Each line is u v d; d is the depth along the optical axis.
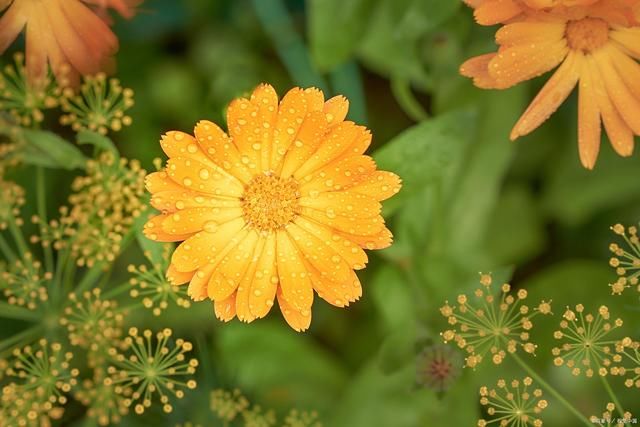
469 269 0.53
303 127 0.46
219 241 0.46
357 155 0.46
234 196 0.46
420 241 0.52
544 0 0.46
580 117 0.47
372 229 0.46
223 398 0.51
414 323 0.50
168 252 0.47
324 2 0.52
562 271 0.53
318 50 0.52
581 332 0.47
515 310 0.53
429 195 0.52
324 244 0.46
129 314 0.52
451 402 0.51
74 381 0.47
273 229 0.46
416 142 0.48
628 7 0.46
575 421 0.53
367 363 0.53
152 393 0.50
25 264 0.49
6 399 0.47
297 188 0.46
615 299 0.52
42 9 0.48
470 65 0.47
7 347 0.50
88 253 0.48
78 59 0.48
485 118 0.53
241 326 0.53
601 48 0.47
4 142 0.49
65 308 0.48
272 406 0.53
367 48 0.53
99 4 0.48
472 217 0.53
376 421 0.52
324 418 0.53
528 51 0.47
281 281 0.46
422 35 0.52
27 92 0.47
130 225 0.48
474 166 0.53
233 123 0.45
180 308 0.52
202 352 0.50
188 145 0.45
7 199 0.48
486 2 0.46
